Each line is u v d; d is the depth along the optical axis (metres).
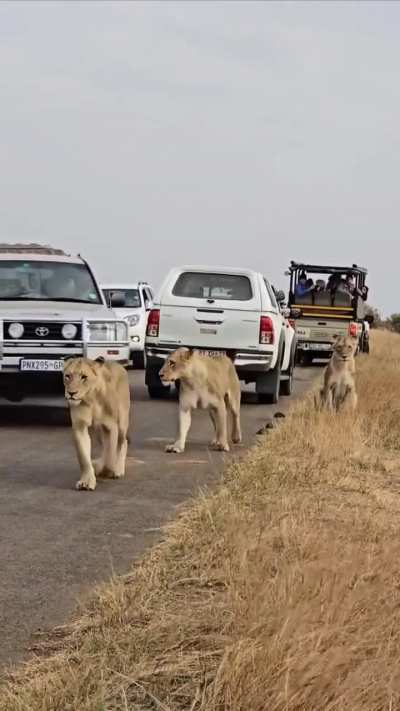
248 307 21.14
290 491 11.49
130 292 32.72
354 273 39.56
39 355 16.67
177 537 9.31
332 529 9.39
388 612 6.77
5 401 20.70
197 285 21.55
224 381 15.20
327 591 6.86
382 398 19.22
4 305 17.39
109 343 17.00
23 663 6.33
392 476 13.19
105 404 11.95
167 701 5.79
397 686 5.65
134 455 14.38
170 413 19.67
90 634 6.75
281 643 5.86
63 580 8.12
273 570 8.01
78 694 5.70
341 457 13.79
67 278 18.53
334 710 5.39
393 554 8.15
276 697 5.43
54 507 10.79
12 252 19.81
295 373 34.12
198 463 13.83
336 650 5.81
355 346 18.11
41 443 15.30
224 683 5.68
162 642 6.56
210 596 7.48
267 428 16.69
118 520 10.23
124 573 8.31
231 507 10.09
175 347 21.41
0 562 8.62
